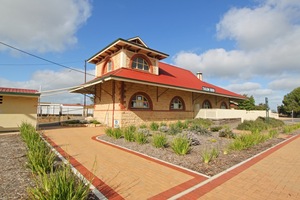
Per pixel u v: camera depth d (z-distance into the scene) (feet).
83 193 11.00
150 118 56.75
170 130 39.45
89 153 23.65
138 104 54.60
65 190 10.40
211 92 71.15
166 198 12.26
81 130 45.70
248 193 13.12
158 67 69.97
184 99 69.82
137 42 60.34
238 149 25.76
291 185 14.55
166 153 23.76
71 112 132.26
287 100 200.75
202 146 28.04
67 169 12.55
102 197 12.17
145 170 17.63
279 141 34.88
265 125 54.75
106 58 61.87
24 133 28.86
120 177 15.84
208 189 13.69
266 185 14.49
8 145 26.63
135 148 26.45
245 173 17.07
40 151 17.43
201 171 17.44
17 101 41.98
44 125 58.70
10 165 17.70
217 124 65.77
